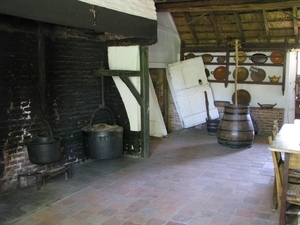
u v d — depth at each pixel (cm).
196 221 310
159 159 526
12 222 310
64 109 469
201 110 754
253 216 320
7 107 385
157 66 704
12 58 386
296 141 310
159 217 319
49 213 330
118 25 405
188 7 564
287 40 682
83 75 499
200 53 779
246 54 731
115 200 362
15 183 402
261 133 724
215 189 393
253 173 450
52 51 439
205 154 554
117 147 488
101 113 543
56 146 398
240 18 663
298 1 488
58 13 313
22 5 276
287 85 702
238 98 745
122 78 503
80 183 418
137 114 530
